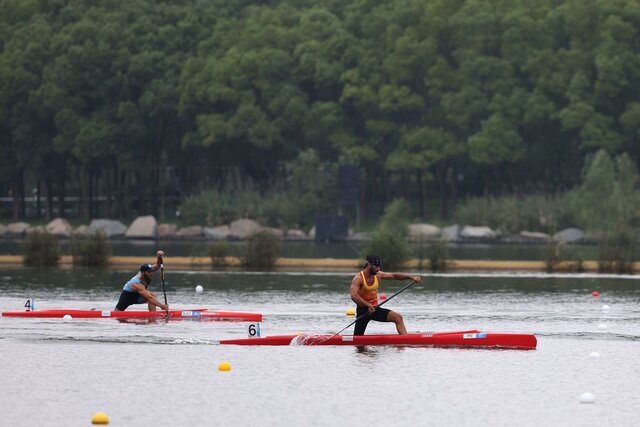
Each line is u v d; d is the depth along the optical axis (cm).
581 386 6825
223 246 18162
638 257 19375
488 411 6125
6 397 6456
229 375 7144
